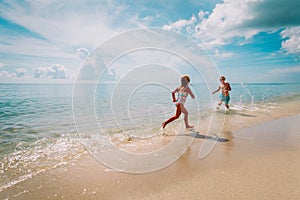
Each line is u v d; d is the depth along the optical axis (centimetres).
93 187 207
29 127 502
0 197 189
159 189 202
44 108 832
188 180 219
